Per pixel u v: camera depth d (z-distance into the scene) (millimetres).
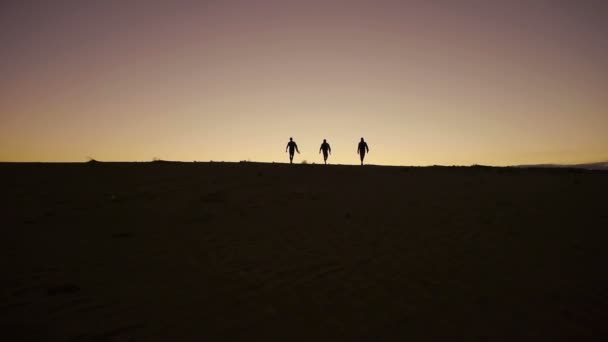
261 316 4844
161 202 11945
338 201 13219
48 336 4062
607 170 23078
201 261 6859
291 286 5879
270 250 7660
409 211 11719
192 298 5277
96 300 5043
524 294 5785
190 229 9047
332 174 20453
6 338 3965
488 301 5520
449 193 15016
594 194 14281
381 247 8039
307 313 4988
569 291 5922
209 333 4340
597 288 6051
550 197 13883
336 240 8500
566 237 8906
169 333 4285
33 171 16312
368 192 15266
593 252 7820
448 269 6797
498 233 9250
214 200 12500
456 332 4613
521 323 4895
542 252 7820
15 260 6371
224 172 19031
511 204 12727
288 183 16906
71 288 5332
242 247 7793
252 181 16859
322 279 6207
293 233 9000
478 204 12781
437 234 9133
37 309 4695
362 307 5227
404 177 20031
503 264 7094
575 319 5043
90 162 20578
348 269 6699
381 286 5984
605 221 10289
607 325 4898
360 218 10711
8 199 11203
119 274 6027
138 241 7910
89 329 4266
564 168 24469
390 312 5094
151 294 5336
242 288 5727
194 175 17594
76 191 12883
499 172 22438
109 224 9164
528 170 23641
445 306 5324
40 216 9531
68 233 8211
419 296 5641
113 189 13547
